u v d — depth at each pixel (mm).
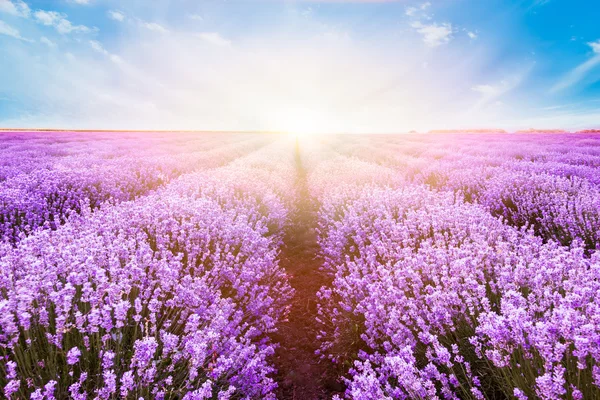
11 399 1780
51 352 2061
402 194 6051
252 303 3311
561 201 5645
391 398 1872
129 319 2639
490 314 2066
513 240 3668
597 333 1730
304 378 3000
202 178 7957
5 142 23609
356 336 3223
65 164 10750
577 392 1584
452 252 3340
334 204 7098
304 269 5285
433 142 27625
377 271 3660
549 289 2484
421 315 2727
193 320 2229
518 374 1928
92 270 2561
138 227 4094
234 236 4316
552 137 30938
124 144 24531
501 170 9266
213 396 2256
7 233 4535
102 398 1895
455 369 2332
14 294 1985
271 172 11547
